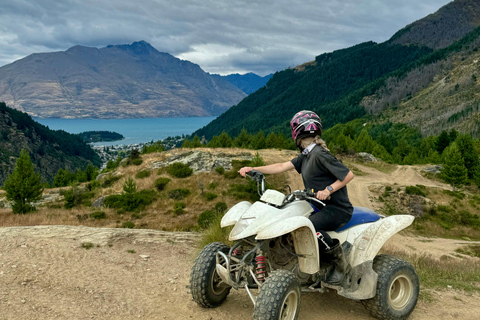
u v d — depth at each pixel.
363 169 65.56
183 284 4.78
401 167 69.69
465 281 6.42
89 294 4.15
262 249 3.43
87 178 77.44
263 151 58.47
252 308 4.01
